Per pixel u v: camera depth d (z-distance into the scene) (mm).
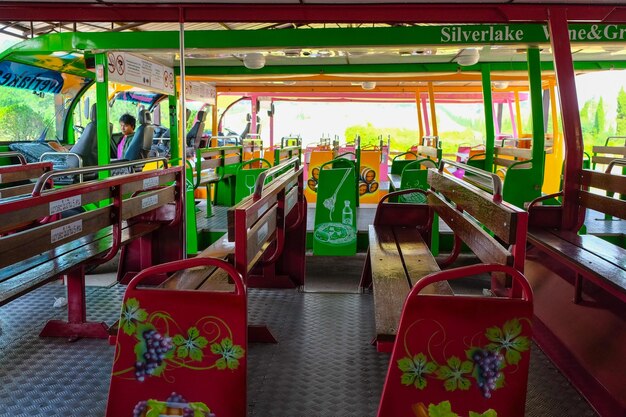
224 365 2178
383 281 2920
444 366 2104
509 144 9836
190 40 4969
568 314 3354
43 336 3457
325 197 5145
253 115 11875
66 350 3273
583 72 8688
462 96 13891
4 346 3322
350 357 3195
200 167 5719
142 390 2203
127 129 7812
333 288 4602
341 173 5117
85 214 3145
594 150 8078
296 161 4316
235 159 7266
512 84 10844
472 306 2084
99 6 4008
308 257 5266
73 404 2654
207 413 2193
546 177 9547
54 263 3156
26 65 6250
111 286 4590
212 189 7824
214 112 9930
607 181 3533
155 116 10977
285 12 4055
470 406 2107
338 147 9891
